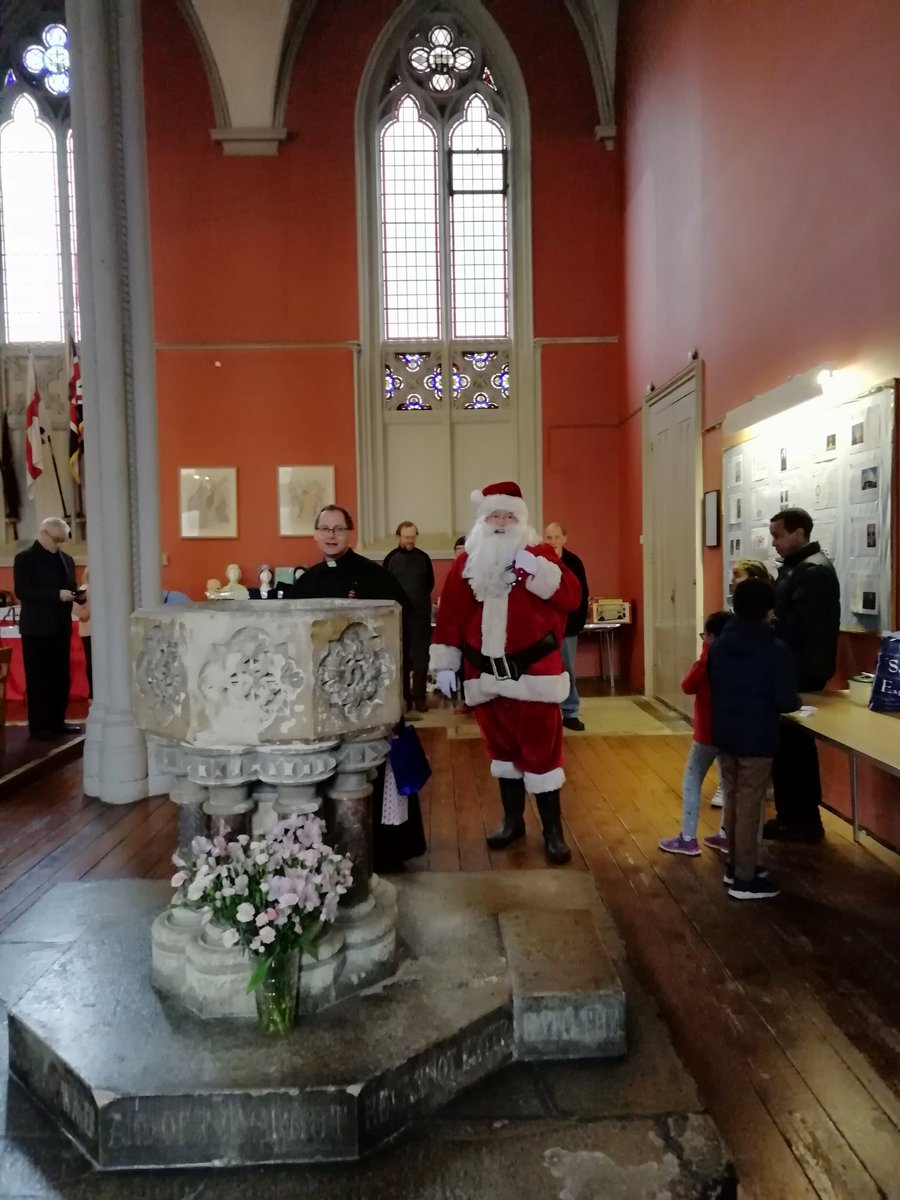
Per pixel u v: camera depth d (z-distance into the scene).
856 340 3.68
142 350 4.72
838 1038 2.21
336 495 8.74
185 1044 1.94
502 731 3.61
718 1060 2.12
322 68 8.68
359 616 2.17
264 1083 1.77
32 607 5.64
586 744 5.73
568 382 8.80
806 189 4.13
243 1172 1.74
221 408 8.70
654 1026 2.25
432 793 4.61
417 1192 1.66
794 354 4.31
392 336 9.07
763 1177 1.73
